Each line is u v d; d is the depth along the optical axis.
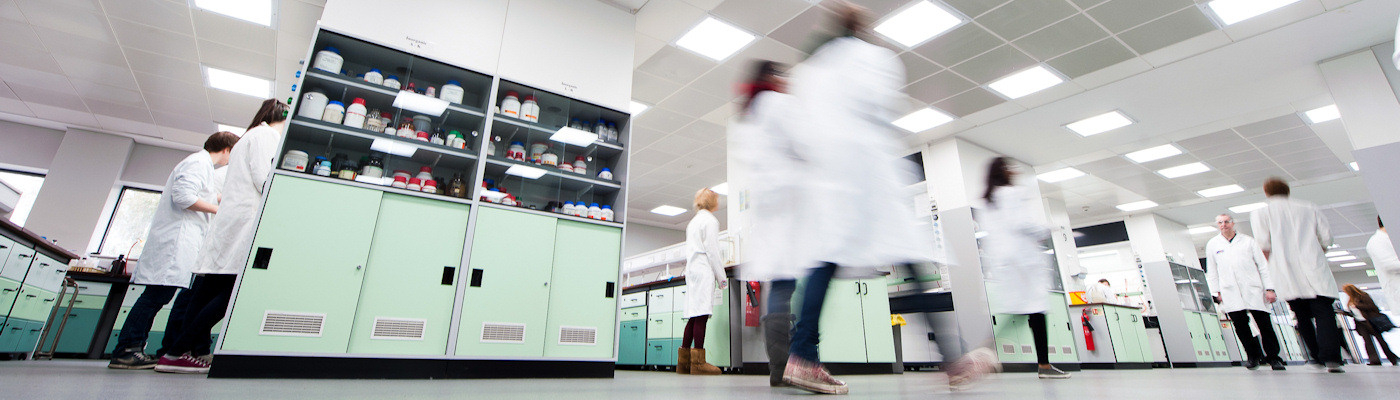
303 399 1.23
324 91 2.85
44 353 4.44
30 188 6.80
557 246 2.98
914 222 1.63
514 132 3.37
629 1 4.04
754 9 4.21
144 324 2.64
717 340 4.14
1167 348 8.85
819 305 1.51
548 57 3.50
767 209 1.70
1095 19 4.24
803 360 1.46
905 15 4.19
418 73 3.18
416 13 3.12
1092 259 10.48
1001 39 4.51
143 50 4.93
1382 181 4.20
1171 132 6.39
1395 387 1.93
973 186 6.48
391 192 2.65
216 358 2.09
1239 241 4.66
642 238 11.47
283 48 4.79
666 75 5.23
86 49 4.96
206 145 3.12
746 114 1.86
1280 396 1.50
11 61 5.25
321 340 2.30
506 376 2.64
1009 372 5.37
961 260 6.12
